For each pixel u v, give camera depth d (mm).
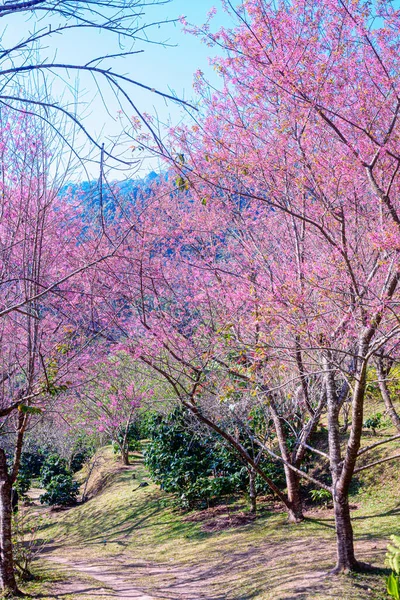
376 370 11305
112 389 15516
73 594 9547
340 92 7605
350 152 7887
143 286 9930
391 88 7371
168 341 10062
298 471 9789
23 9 2975
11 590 9102
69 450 27516
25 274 8156
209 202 10062
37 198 8352
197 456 17781
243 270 10219
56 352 8875
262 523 13922
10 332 9031
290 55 7480
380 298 7062
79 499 24656
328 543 11008
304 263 8750
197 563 12016
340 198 8141
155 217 10547
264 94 8336
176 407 17109
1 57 3195
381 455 15586
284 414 13984
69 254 9586
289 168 8320
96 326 9641
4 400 9047
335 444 9031
